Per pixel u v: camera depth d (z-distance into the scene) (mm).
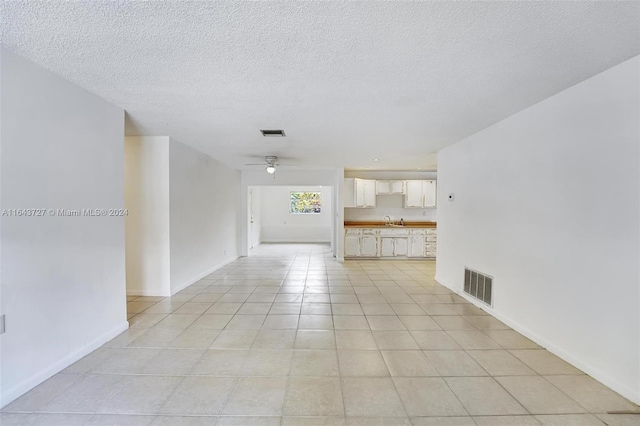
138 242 4043
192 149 4664
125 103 2684
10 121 1858
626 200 1924
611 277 2016
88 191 2459
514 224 2975
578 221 2252
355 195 7246
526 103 2658
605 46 1730
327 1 1344
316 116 3031
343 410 1822
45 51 1823
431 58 1874
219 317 3330
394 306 3723
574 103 2279
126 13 1438
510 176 3027
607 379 2035
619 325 1963
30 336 1990
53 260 2154
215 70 2043
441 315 3408
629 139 1902
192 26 1543
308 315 3408
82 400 1894
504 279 3152
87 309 2463
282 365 2332
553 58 1875
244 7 1389
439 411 1813
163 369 2262
